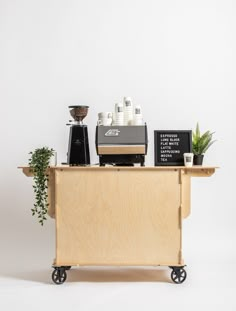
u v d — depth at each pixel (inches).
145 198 154.6
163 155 162.7
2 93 195.0
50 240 194.7
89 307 135.6
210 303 138.4
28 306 136.3
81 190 154.9
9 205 195.9
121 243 154.9
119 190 154.6
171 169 154.4
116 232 154.7
